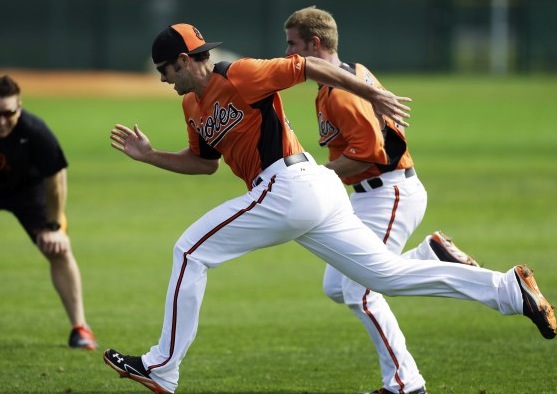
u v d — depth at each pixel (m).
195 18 164.38
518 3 167.62
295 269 37.09
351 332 27.77
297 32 21.33
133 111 106.94
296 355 25.27
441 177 60.31
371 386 22.41
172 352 19.28
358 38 168.50
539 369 23.27
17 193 26.25
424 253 21.08
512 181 58.44
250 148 19.14
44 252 25.95
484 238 41.47
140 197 54.19
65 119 97.94
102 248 40.50
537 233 42.66
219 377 23.27
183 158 21.27
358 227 19.48
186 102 20.00
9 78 24.50
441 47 168.00
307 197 18.92
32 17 160.12
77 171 64.50
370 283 19.47
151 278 35.12
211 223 19.22
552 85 143.38
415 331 27.56
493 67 169.00
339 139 21.16
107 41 161.75
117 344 26.56
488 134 86.25
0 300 31.95
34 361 24.77
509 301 18.89
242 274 36.19
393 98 18.53
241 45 165.25
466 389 21.73
